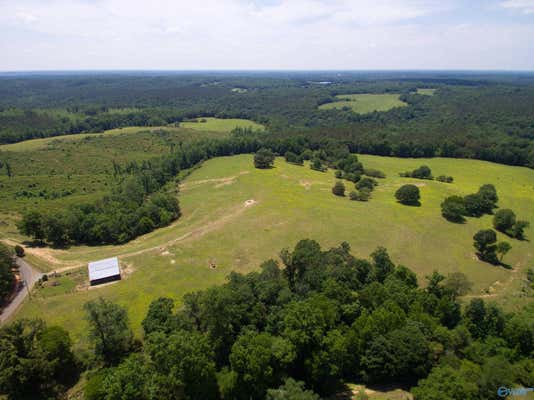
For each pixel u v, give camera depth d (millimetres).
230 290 54719
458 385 39938
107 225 95812
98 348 51500
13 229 101875
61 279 73188
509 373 43281
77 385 48625
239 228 96562
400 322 51656
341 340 46375
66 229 94312
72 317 61438
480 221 104938
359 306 56406
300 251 66000
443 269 81438
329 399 45156
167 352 42875
